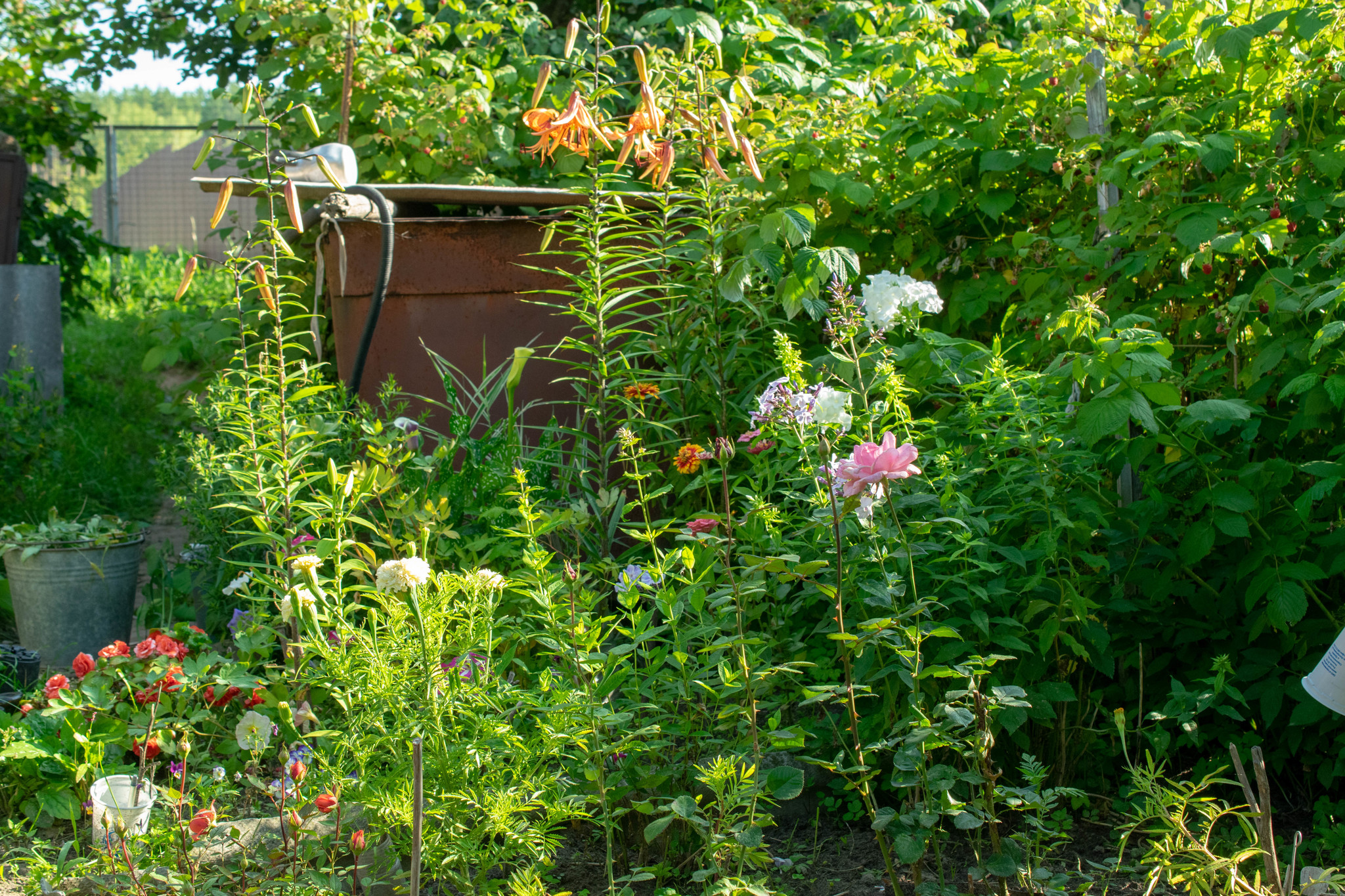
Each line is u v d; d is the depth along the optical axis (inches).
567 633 84.2
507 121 202.2
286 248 104.0
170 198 687.7
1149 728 101.9
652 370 134.1
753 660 85.0
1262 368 103.3
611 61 122.2
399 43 200.4
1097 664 95.0
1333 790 102.1
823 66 181.6
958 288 144.1
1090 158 134.8
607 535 118.5
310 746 93.1
